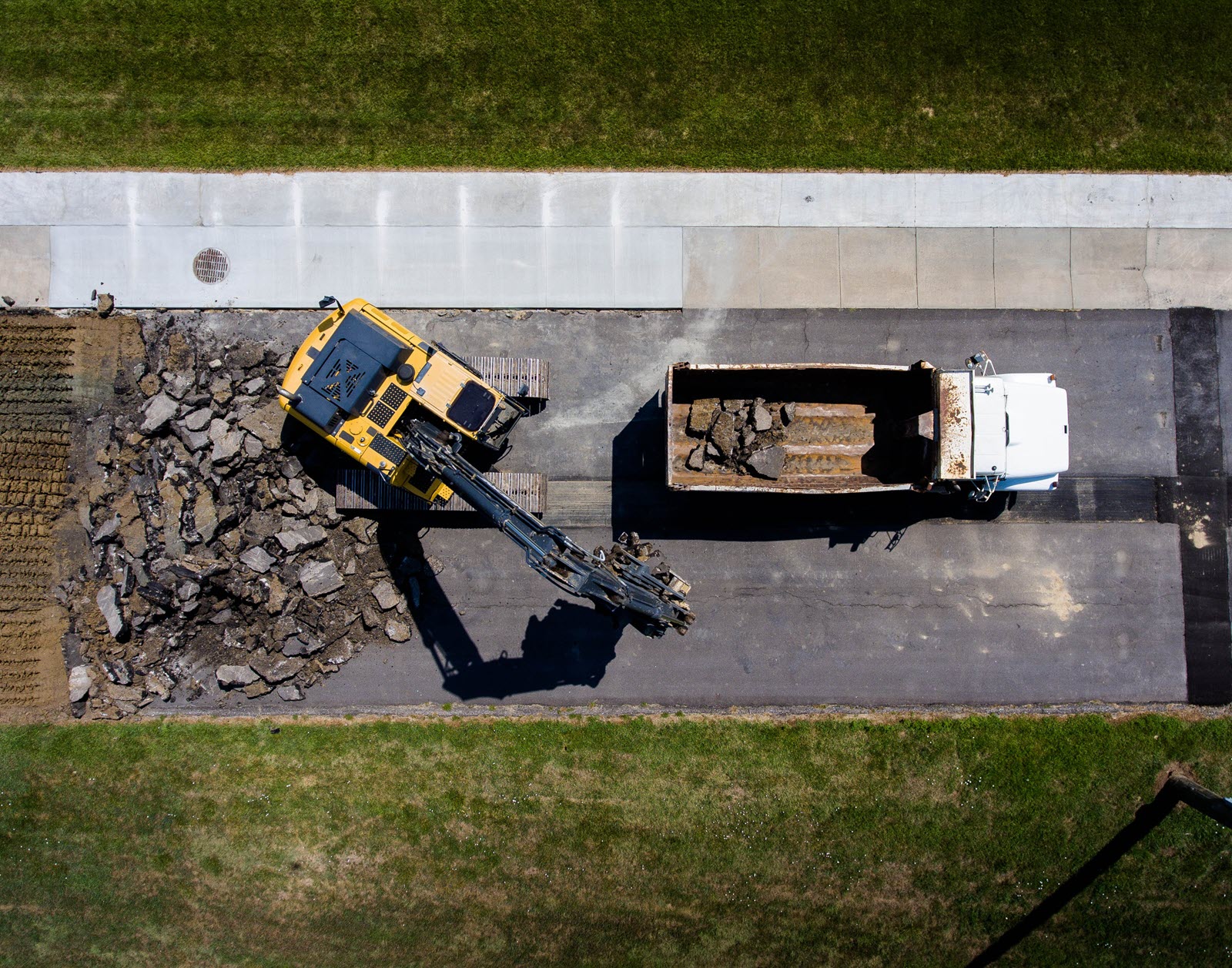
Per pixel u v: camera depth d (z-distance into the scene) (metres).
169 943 16.83
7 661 17.02
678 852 17.02
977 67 17.81
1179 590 17.55
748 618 17.38
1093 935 17.09
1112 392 17.64
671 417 15.47
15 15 17.62
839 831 17.08
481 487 14.73
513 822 17.02
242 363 16.83
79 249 17.31
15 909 16.84
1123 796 17.20
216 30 17.62
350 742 17.08
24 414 17.17
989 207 17.70
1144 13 17.83
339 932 16.88
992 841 17.11
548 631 17.31
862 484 16.22
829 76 17.75
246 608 16.86
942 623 17.42
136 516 16.84
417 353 15.34
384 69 17.64
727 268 17.56
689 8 17.70
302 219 17.42
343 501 16.53
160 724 17.05
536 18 17.72
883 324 17.59
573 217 17.53
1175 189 17.72
